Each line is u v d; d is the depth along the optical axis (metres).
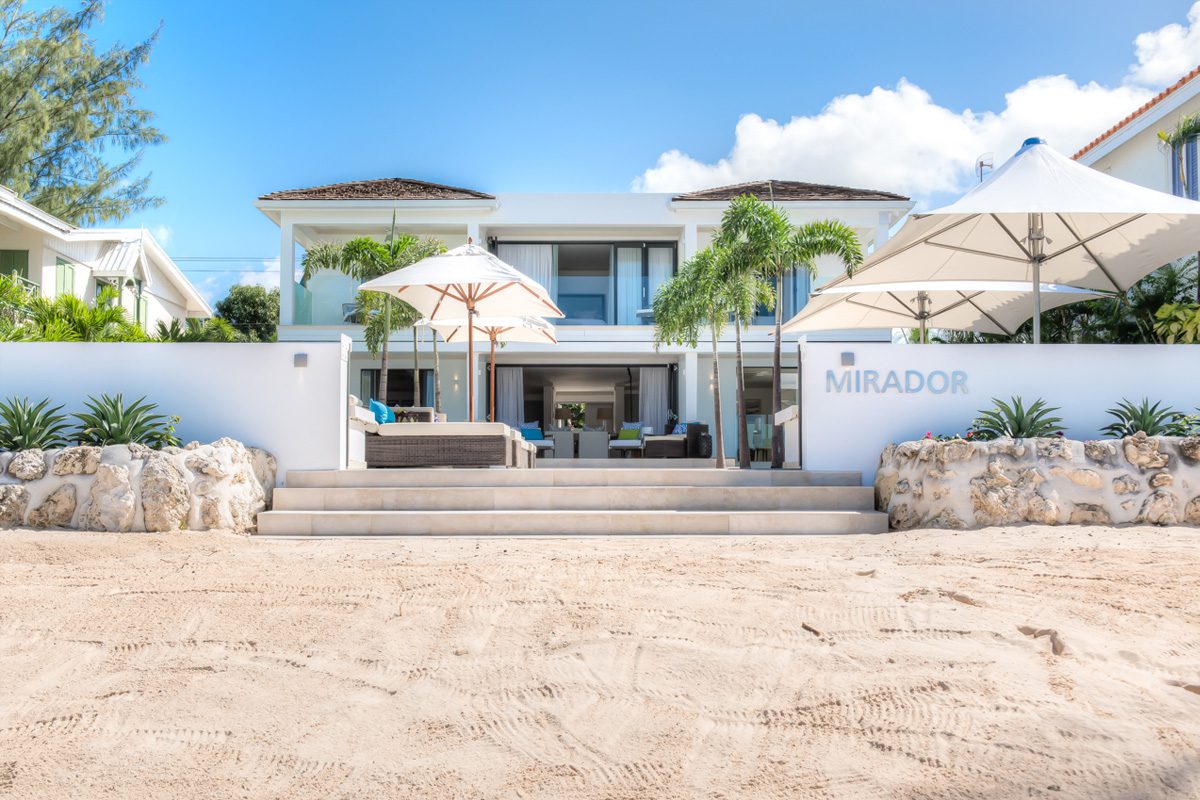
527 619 3.62
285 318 18.08
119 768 2.31
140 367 7.70
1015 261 9.38
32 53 24.81
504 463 8.30
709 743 2.43
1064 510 6.10
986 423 7.41
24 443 6.76
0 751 2.41
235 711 2.70
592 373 20.91
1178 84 13.49
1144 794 2.04
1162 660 2.93
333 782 2.23
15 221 16.75
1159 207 6.94
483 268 9.05
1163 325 11.82
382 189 19.23
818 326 12.70
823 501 7.16
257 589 4.16
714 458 16.89
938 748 2.32
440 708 2.71
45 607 3.83
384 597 4.00
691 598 3.90
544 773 2.26
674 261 19.89
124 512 6.12
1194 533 5.60
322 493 7.11
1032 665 2.90
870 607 3.67
